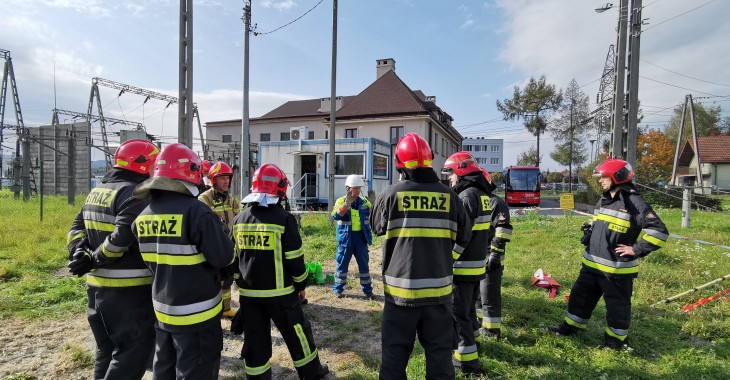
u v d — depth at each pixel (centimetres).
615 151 1068
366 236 588
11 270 669
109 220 292
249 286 316
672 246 905
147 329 288
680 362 379
